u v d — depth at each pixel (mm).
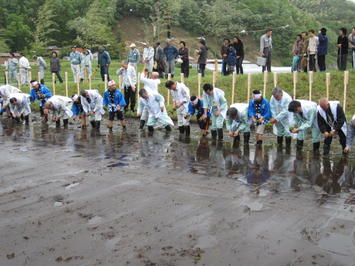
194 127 14562
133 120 16203
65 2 56156
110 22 58812
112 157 10445
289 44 56812
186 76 19359
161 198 7453
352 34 17172
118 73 16938
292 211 6766
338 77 16469
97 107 14258
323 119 10078
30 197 7652
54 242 5855
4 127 15250
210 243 5734
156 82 14367
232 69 18484
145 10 62250
